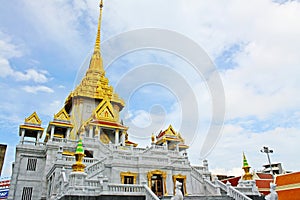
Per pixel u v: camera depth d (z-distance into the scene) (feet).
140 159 104.22
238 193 84.38
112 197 72.64
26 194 116.57
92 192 72.33
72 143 126.62
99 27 251.60
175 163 111.75
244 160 105.29
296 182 62.44
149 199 73.36
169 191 102.06
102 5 262.26
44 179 115.34
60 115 151.02
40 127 141.79
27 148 124.98
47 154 120.16
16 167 120.06
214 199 83.20
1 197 168.25
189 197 82.28
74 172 74.18
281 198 64.64
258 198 90.63
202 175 108.37
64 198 68.64
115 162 99.25
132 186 77.10
